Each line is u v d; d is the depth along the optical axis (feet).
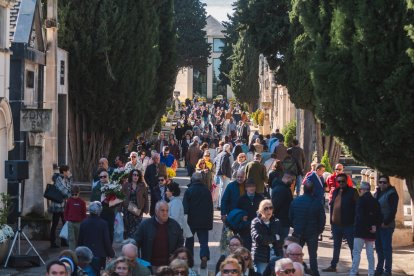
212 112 338.95
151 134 190.80
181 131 207.92
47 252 80.23
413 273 72.49
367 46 68.03
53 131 100.48
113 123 128.88
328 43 75.87
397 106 66.44
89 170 130.31
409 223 94.58
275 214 72.69
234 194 71.82
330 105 72.18
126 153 149.38
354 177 145.18
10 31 99.60
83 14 123.03
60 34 122.01
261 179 90.79
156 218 54.95
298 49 115.65
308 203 66.95
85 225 61.31
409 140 67.62
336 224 71.87
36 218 87.10
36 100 101.76
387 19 67.15
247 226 66.23
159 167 97.50
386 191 70.44
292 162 103.09
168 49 158.10
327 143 133.49
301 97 120.88
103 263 61.62
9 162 73.26
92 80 125.08
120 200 73.92
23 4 99.45
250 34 132.57
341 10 71.15
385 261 70.23
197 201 70.59
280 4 129.39
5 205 75.15
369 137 70.18
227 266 41.55
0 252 72.79
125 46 126.31
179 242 55.21
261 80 288.30
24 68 95.96
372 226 67.05
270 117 258.37
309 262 71.00
